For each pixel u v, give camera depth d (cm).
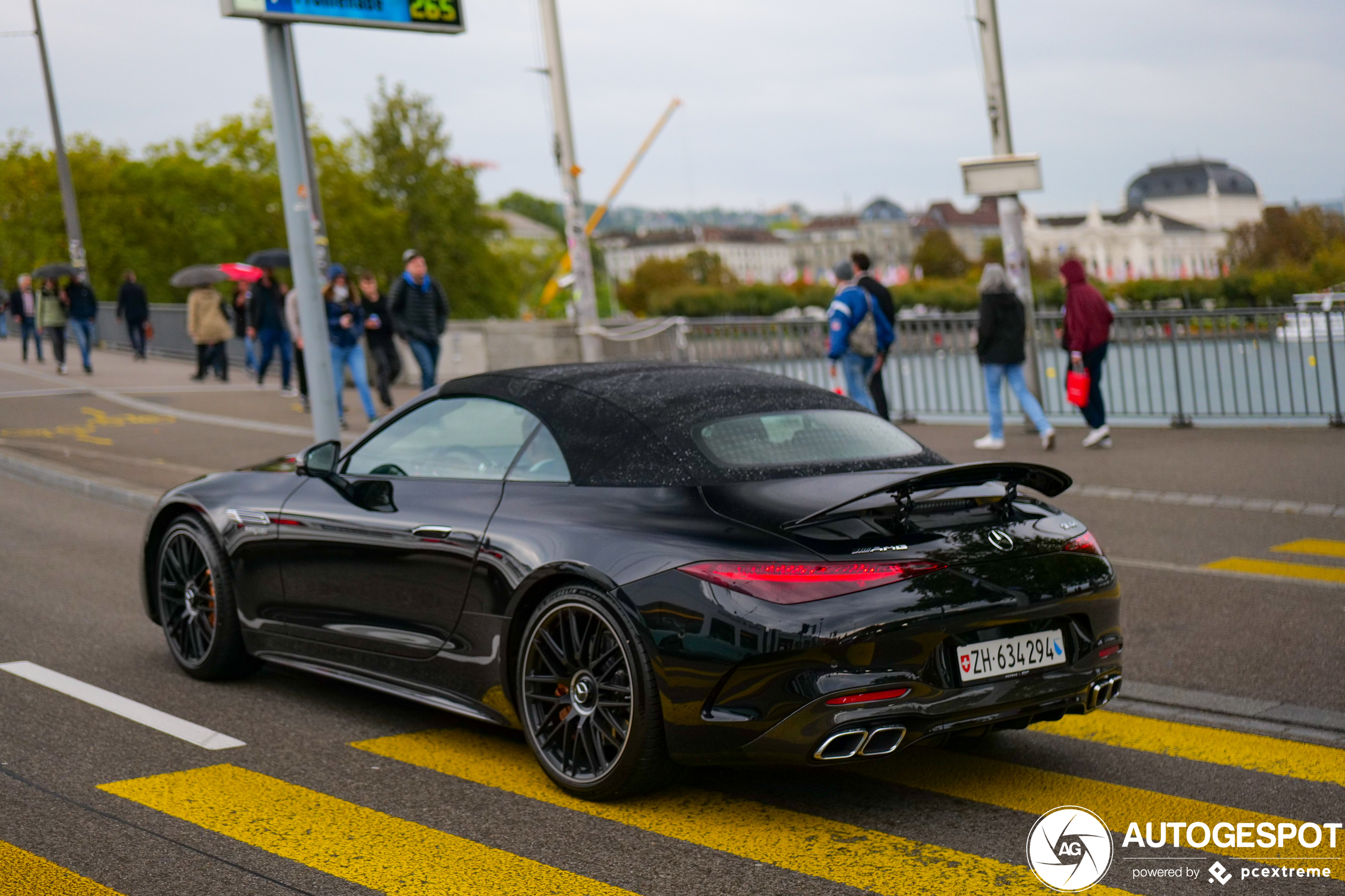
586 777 417
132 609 723
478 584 449
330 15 928
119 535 971
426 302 1507
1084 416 1249
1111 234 18312
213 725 511
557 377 489
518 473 461
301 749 479
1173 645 607
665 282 15662
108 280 6066
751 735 377
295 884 349
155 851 373
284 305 2081
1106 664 423
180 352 2797
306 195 956
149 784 436
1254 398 1374
